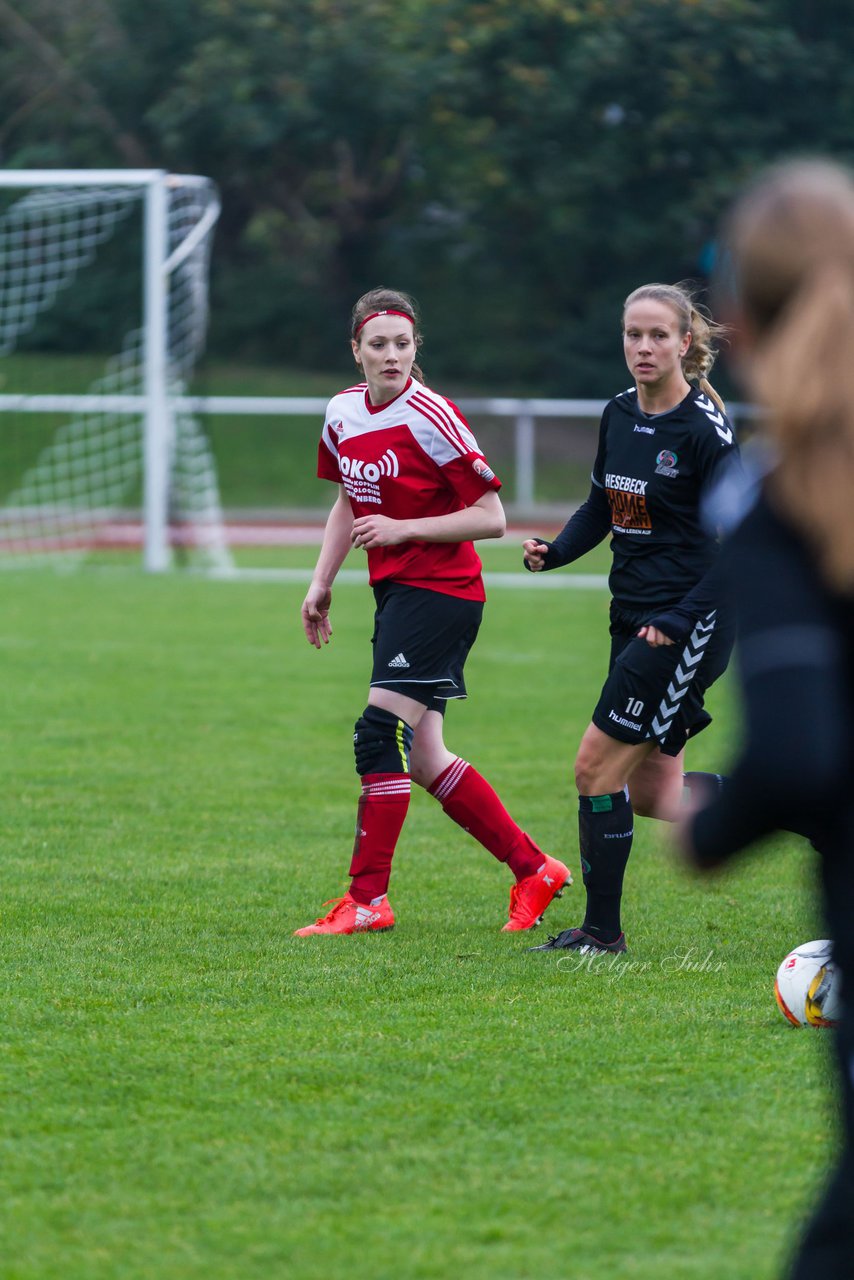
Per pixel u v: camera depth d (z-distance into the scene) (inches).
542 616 2124.8
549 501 4165.8
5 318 3334.2
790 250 236.7
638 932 734.5
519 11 4387.3
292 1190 425.7
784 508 243.3
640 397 695.7
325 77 4453.7
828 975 563.8
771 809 241.3
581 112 4471.0
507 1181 430.6
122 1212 412.2
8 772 1111.6
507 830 743.7
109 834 929.5
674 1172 436.1
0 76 4879.4
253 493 4158.5
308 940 706.8
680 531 685.3
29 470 3710.6
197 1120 476.4
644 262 4965.6
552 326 5231.3
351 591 2389.3
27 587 2325.3
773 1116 478.6
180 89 4534.9
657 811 733.9
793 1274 262.4
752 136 4448.8
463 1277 374.3
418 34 4475.9
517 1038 557.3
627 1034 562.3
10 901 770.2
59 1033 560.7
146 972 646.5
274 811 1002.1
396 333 730.8
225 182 4938.5
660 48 4318.4
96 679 1544.0
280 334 5349.4
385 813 727.7
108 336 4881.9
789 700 235.9
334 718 1357.0
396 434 733.3
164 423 2527.1
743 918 762.8
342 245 5315.0
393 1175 435.2
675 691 672.4
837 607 242.1
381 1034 561.3
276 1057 534.6
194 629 1918.1
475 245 5221.5
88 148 4874.5
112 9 4766.2
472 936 724.0
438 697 745.6
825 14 4505.4
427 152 4658.0
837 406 229.6
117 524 3339.1
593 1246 390.9
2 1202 418.3
